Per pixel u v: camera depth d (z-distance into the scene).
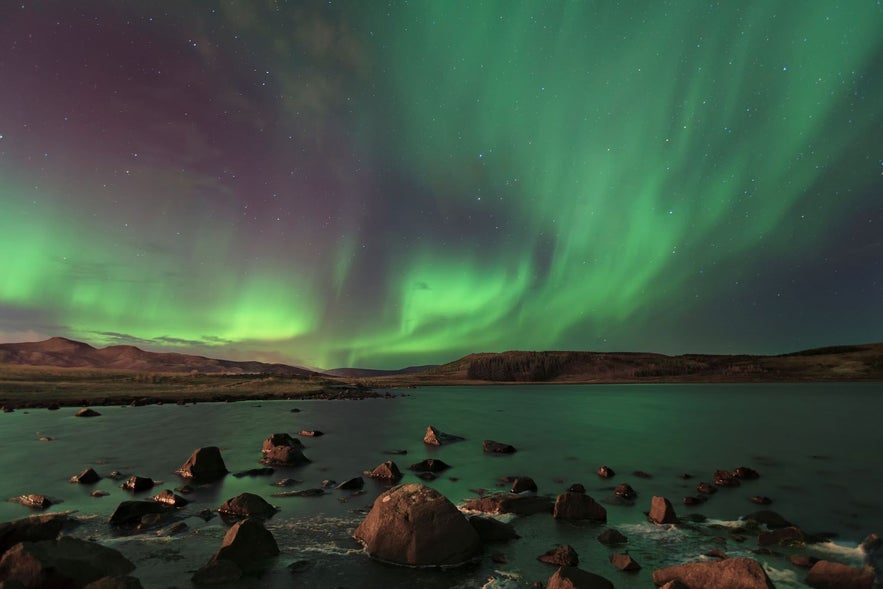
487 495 13.01
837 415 42.53
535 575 7.52
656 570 7.46
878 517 11.30
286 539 9.09
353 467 16.83
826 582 7.17
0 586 5.74
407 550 7.97
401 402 58.12
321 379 112.25
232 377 91.81
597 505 10.78
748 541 9.30
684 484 14.94
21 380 61.38
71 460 17.28
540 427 32.47
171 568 7.57
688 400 68.25
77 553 6.91
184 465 15.05
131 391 55.12
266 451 18.62
